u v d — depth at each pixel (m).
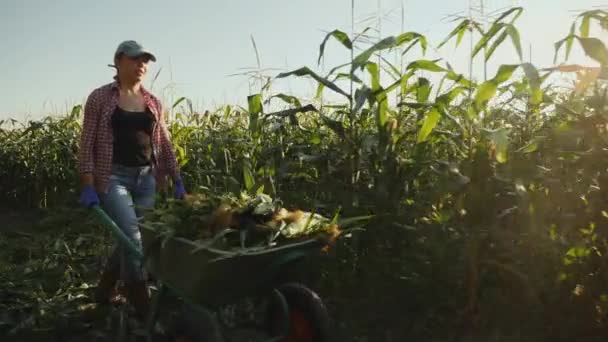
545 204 3.60
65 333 4.34
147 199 4.44
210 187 6.36
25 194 9.08
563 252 3.73
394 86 4.10
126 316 4.50
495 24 3.66
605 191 3.56
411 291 4.14
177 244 3.22
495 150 3.67
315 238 3.28
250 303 4.30
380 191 4.18
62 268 5.48
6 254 6.29
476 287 3.87
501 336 3.78
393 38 3.93
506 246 3.72
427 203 4.17
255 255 3.04
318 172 4.91
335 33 4.23
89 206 3.94
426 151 4.29
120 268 4.58
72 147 8.97
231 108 7.83
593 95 3.66
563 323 3.74
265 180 4.85
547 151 3.80
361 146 4.28
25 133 8.70
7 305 4.81
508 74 3.57
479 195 3.68
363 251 4.39
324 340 3.18
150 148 4.45
